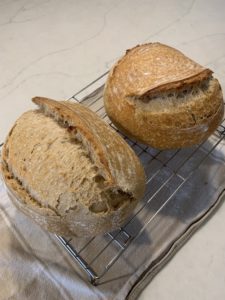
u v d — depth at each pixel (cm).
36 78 53
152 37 58
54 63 55
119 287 31
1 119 48
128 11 63
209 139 42
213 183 38
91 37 59
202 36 58
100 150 28
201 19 61
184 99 35
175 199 37
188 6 63
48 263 33
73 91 51
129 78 36
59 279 32
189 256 34
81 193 28
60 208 28
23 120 33
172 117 34
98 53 56
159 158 40
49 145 29
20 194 29
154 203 37
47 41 58
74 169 28
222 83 50
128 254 33
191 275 32
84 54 56
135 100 35
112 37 59
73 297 31
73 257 33
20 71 54
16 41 58
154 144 36
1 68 54
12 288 31
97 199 28
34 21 61
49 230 30
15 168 30
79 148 29
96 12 63
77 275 32
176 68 36
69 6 64
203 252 34
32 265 33
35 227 35
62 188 28
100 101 46
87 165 28
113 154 29
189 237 35
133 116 35
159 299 31
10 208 37
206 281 32
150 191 38
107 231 30
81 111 33
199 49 56
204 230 36
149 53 38
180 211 36
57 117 32
